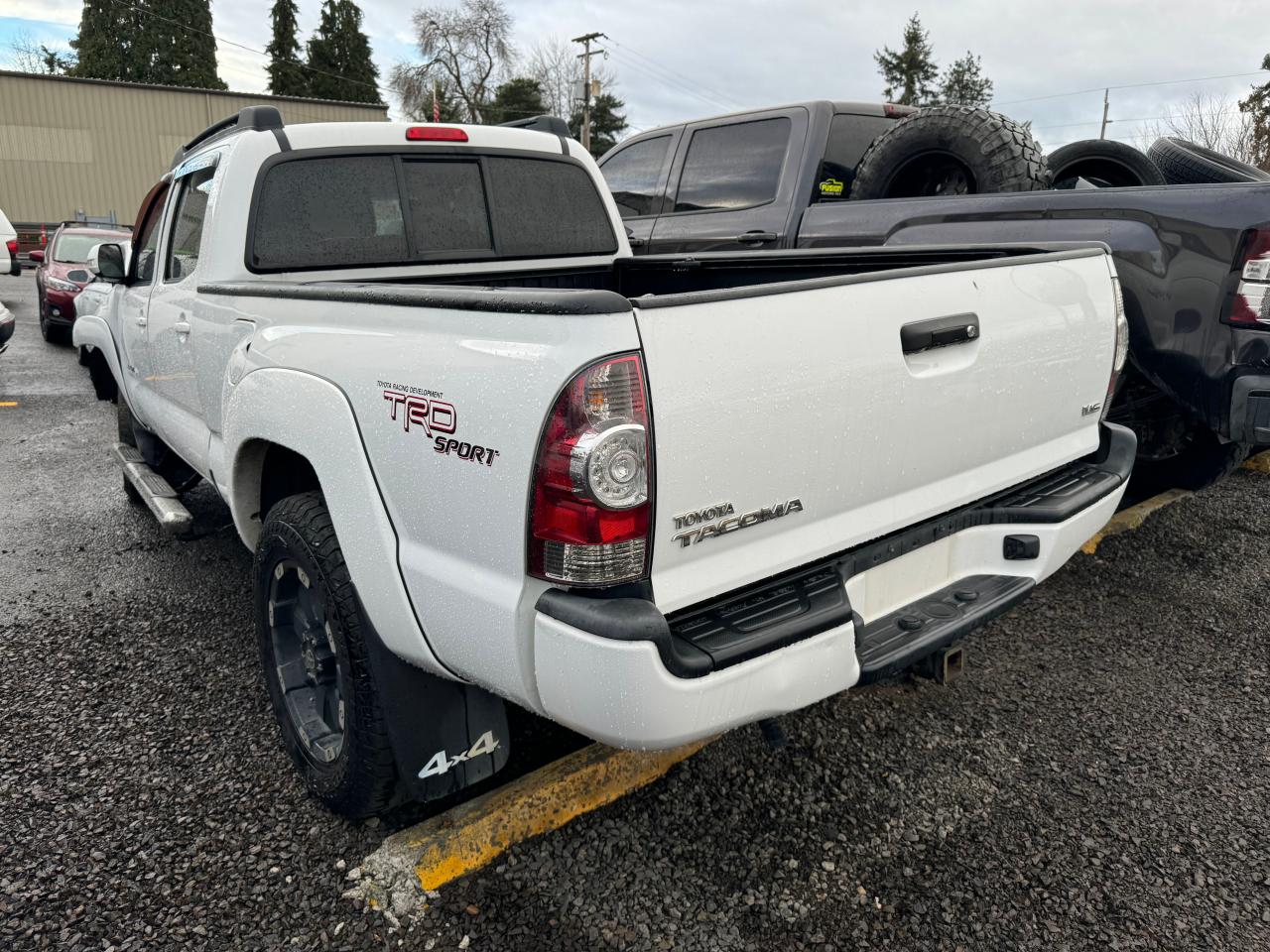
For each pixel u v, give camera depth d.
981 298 2.25
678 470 1.67
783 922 2.11
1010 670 3.30
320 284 2.38
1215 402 3.58
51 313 11.64
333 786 2.34
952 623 2.22
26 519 5.02
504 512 1.71
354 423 2.07
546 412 1.60
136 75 56.50
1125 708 3.06
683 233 5.84
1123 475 2.78
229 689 3.14
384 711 2.16
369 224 3.32
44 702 3.05
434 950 2.02
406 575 1.96
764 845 2.36
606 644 1.59
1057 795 2.59
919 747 2.81
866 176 5.06
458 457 1.79
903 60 61.84
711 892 2.20
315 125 3.21
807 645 1.84
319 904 2.15
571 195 3.90
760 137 5.57
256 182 3.08
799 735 2.84
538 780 2.46
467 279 3.59
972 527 2.45
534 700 1.78
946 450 2.24
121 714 2.98
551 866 2.27
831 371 1.90
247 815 2.47
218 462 3.15
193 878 2.24
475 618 1.80
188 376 3.45
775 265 3.53
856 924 2.11
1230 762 2.76
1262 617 3.74
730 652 1.71
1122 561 4.28
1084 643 3.52
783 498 1.87
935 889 2.22
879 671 2.04
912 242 4.54
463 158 3.53
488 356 1.72
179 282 3.53
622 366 1.57
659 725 1.66
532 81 55.69
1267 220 3.37
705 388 1.68
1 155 32.44
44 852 2.32
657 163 6.20
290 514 2.35
